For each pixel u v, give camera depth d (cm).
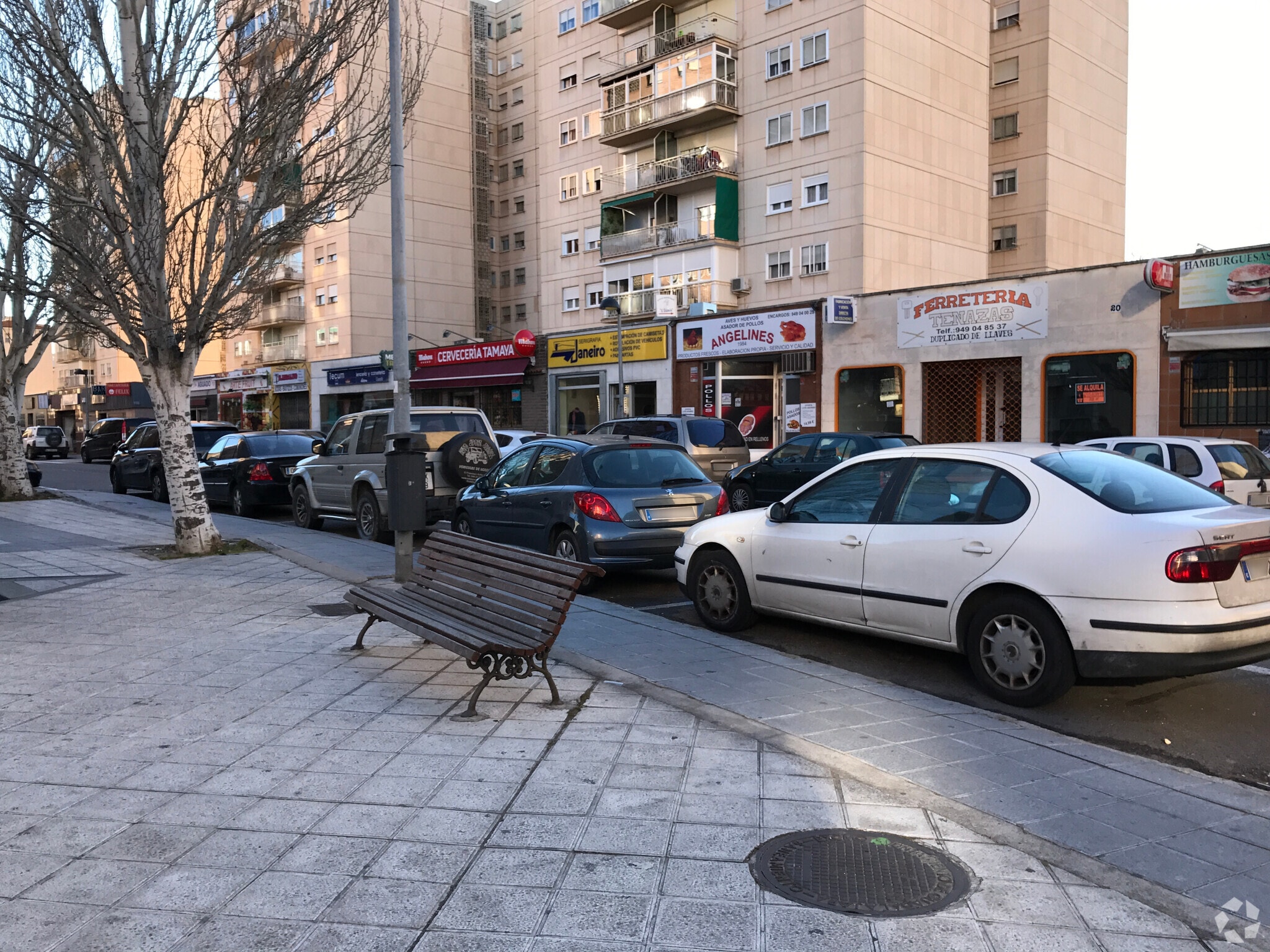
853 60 2986
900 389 2333
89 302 1059
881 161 3028
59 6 972
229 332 1118
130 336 1065
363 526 1302
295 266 4969
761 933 283
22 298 1800
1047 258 3569
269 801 385
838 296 2386
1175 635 472
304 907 300
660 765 422
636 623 735
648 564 895
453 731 471
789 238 3186
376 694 539
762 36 3250
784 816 367
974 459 584
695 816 367
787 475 1560
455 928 286
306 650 642
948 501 586
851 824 359
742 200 3338
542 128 4250
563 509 902
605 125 3731
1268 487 1156
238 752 444
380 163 1130
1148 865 329
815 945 276
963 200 3344
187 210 1048
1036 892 308
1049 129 3547
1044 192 3556
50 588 878
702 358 2841
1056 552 513
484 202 5394
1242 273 1769
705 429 1705
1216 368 1833
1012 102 3634
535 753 439
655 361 3009
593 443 947
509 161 5378
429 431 1288
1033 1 3569
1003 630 537
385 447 1280
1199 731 504
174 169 1109
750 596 709
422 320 4881
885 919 290
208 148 1060
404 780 407
